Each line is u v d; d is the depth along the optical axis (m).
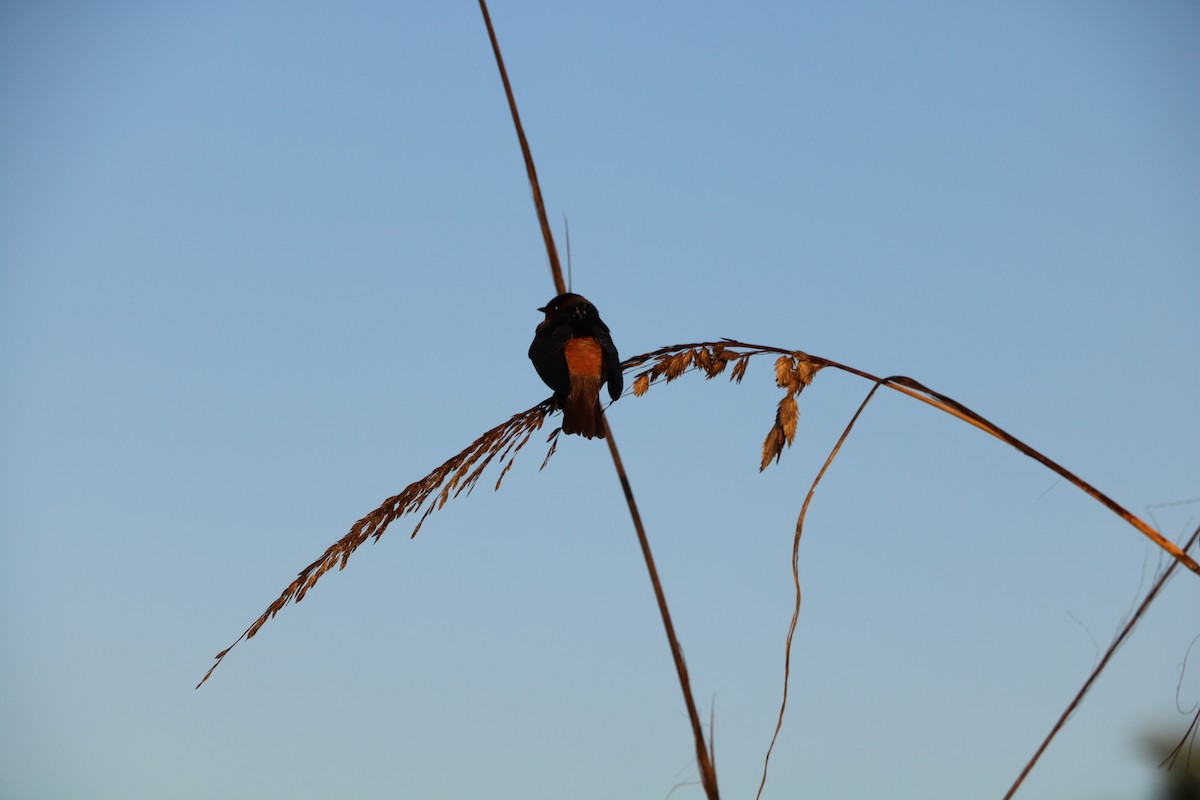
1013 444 6.28
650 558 5.50
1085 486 5.98
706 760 5.11
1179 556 5.62
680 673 5.22
